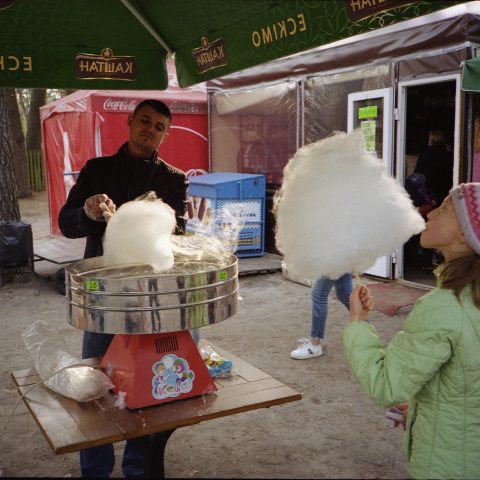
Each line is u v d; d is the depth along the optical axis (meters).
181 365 1.99
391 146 7.02
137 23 3.38
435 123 9.43
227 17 2.99
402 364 1.58
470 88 5.25
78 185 2.95
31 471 3.11
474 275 1.60
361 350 1.67
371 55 7.18
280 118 8.93
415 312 1.63
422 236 1.73
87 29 3.32
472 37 6.03
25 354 5.00
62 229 2.81
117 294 1.73
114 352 2.08
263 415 3.76
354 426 3.58
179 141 10.48
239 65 3.05
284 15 2.67
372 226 1.47
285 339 5.33
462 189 1.63
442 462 1.61
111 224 1.85
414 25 6.64
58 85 3.37
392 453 3.26
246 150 9.73
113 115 9.70
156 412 1.91
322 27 2.49
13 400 4.00
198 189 8.84
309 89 8.28
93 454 2.53
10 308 6.71
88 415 1.90
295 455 3.25
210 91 10.42
